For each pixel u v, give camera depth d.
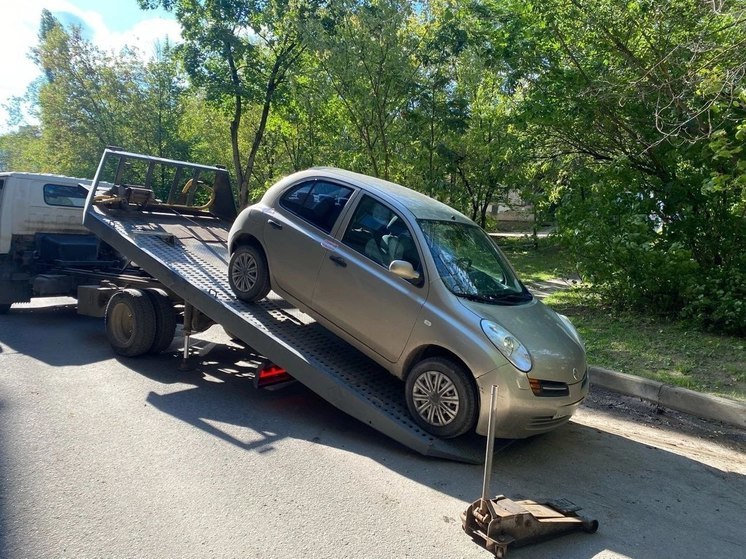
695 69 7.79
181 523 3.47
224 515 3.60
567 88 10.05
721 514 4.11
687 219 9.16
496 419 4.46
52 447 4.46
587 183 10.27
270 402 5.90
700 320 8.87
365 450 4.80
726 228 8.91
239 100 21.23
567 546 3.55
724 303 8.47
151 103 30.08
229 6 19.28
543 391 4.54
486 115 15.34
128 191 7.80
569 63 10.38
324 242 5.57
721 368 7.12
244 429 5.10
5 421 4.93
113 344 7.25
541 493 4.25
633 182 9.66
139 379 6.40
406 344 4.94
